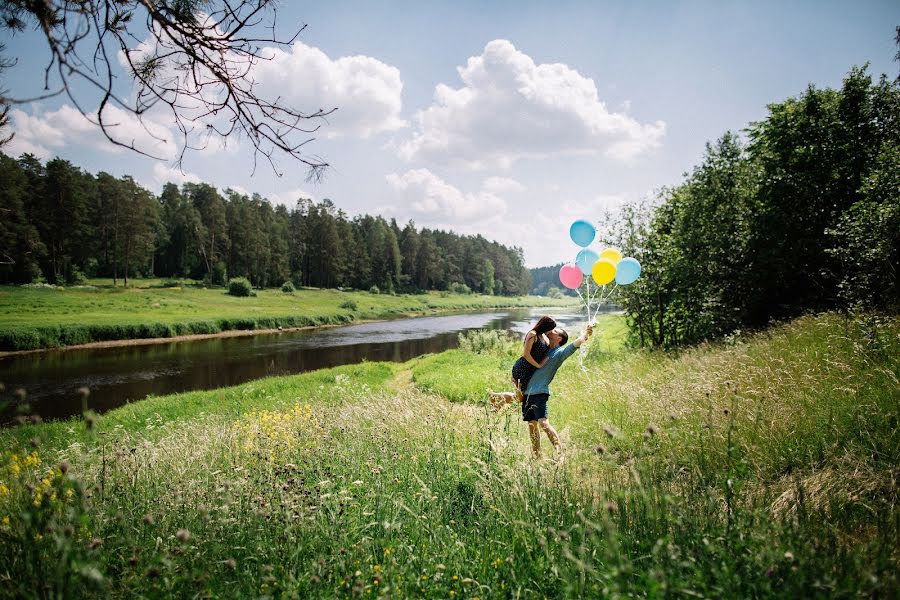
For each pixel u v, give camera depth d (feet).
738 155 42.88
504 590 7.51
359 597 6.77
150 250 230.27
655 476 11.09
